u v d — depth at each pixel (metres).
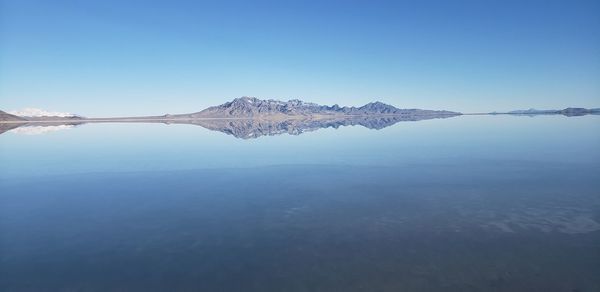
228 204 32.53
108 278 20.17
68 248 23.92
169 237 25.34
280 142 83.94
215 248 23.48
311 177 42.88
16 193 37.66
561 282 18.55
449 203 31.08
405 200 32.44
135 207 32.25
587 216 26.78
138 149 73.62
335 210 30.20
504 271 19.72
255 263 21.39
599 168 42.03
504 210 28.78
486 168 44.59
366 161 52.69
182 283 19.50
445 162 49.75
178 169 49.69
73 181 43.06
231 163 53.66
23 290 19.23
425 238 24.12
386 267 20.56
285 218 28.59
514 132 95.38
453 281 18.98
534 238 23.45
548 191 33.34
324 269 20.53
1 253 23.36
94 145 83.31
